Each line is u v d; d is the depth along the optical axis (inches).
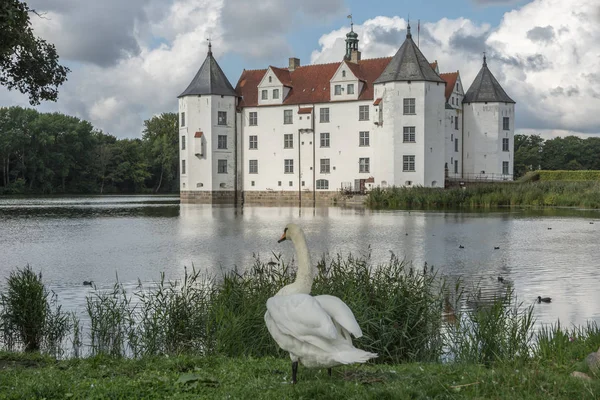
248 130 3112.7
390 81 2741.1
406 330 404.5
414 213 1945.1
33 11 549.3
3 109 4458.7
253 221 1637.6
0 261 898.7
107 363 343.9
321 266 499.2
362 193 2795.3
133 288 666.8
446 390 247.9
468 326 417.4
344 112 2906.0
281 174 3048.7
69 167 4717.0
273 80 3036.4
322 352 235.1
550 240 1145.4
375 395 241.6
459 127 3034.0
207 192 3058.6
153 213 2041.1
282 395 247.6
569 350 353.7
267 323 258.5
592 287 665.6
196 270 794.8
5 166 4382.4
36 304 470.0
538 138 5812.0
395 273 472.4
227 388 269.3
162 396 264.1
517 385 255.9
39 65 652.7
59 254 974.4
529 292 637.3
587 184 2472.9
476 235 1231.5
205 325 428.1
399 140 2741.1
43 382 283.7
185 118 3093.0
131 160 5088.6
